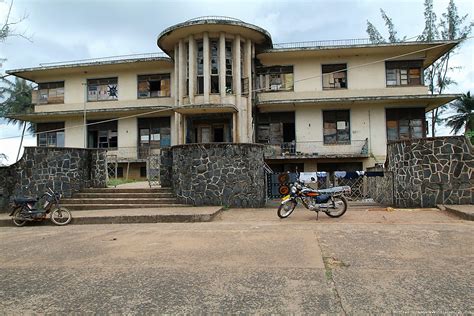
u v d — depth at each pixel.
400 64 21.91
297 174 12.86
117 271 4.64
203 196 11.30
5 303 3.70
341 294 3.69
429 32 28.47
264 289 3.88
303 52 21.69
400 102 21.50
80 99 24.61
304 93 22.25
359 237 6.25
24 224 9.68
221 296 3.73
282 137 22.41
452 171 10.23
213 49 20.23
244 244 5.96
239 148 11.42
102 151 13.46
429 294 3.63
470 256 4.95
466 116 28.14
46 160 12.38
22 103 35.56
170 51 22.25
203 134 21.19
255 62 22.48
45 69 23.98
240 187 11.29
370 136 21.67
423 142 10.51
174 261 5.05
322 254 5.20
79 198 12.17
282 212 9.26
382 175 12.25
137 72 24.09
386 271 4.37
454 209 8.95
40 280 4.40
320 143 21.92
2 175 12.29
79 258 5.39
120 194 12.14
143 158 23.28
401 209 10.16
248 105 20.47
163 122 23.62
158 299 3.70
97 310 3.48
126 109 22.86
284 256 5.13
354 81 22.08
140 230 7.73
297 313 3.30
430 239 5.98
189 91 20.00
